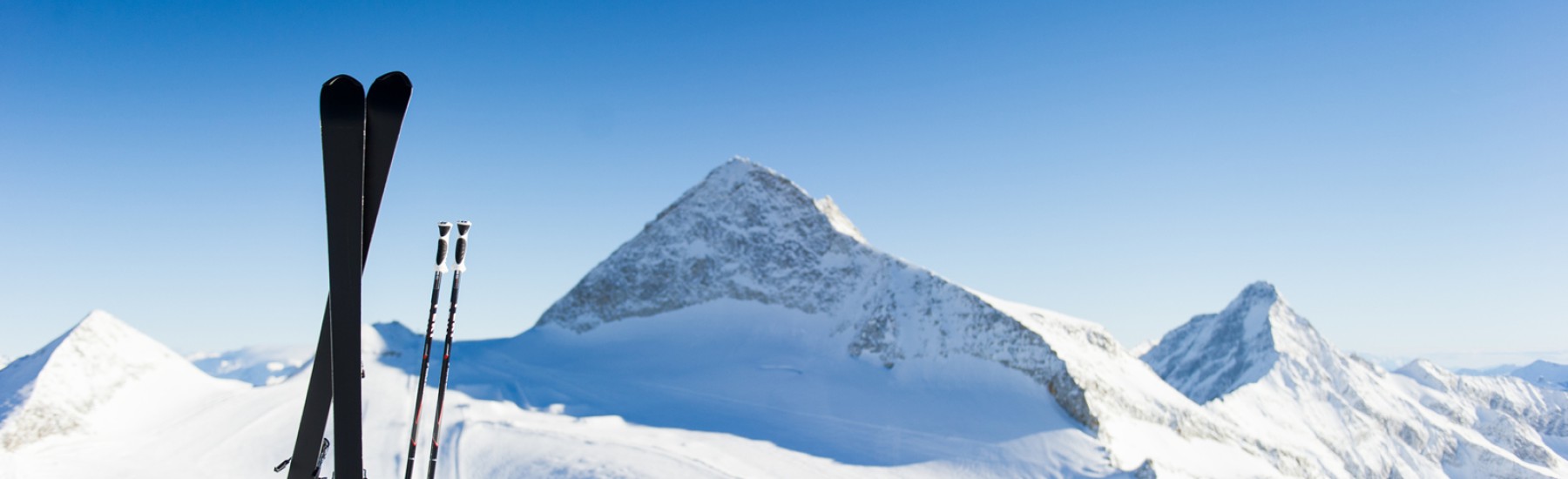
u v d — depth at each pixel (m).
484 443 73.38
